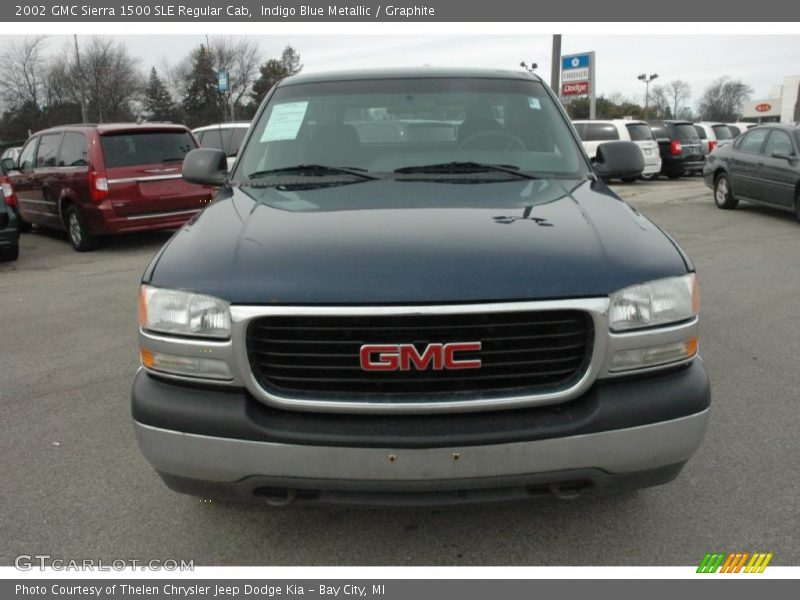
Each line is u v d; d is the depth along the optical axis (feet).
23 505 10.07
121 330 19.13
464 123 12.07
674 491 10.08
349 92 12.66
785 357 15.78
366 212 9.09
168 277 7.94
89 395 14.38
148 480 10.74
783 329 17.93
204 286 7.63
